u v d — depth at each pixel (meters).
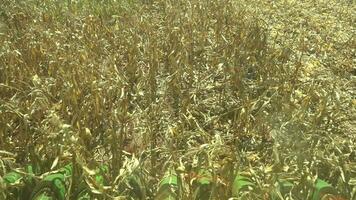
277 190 3.14
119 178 3.34
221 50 5.75
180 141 4.17
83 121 4.05
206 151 3.32
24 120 3.74
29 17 6.39
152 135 4.16
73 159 3.26
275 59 5.55
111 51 5.74
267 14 7.43
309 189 3.30
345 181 3.42
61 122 3.46
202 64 5.68
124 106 4.16
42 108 4.03
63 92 4.34
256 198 3.16
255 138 4.45
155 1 7.51
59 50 5.24
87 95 4.33
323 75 5.70
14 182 3.25
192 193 3.20
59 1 6.94
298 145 3.70
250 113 4.48
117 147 3.65
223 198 3.28
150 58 5.34
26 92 4.48
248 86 5.07
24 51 5.30
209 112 4.79
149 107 4.66
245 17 6.87
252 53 5.63
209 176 3.37
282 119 4.23
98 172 3.41
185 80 5.23
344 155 3.65
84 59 5.11
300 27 6.94
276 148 3.46
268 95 5.07
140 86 4.88
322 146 4.09
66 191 3.26
